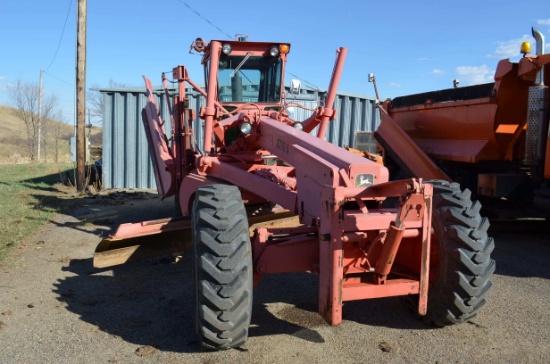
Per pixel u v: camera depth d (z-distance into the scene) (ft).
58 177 57.52
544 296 17.30
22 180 53.83
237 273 11.82
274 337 13.75
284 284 18.49
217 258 11.84
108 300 16.72
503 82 23.97
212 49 19.39
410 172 31.89
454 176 28.25
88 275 19.54
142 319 15.05
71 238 25.79
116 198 41.29
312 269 13.12
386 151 34.19
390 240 11.61
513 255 23.06
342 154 13.20
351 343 13.38
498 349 13.09
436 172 29.25
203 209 12.48
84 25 44.68
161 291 17.69
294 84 20.93
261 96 21.84
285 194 15.44
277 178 17.61
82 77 44.86
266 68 21.74
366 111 55.36
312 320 14.99
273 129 16.85
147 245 18.45
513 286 18.44
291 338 13.69
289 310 15.83
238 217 12.36
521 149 26.07
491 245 13.44
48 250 23.22
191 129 22.91
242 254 11.96
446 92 28.73
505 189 24.95
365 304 16.34
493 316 15.39
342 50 19.29
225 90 21.43
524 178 25.13
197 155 21.57
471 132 26.73
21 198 39.17
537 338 13.79
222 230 12.04
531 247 24.66
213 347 12.34
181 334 13.94
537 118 23.07
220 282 11.72
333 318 11.69
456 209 13.41
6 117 260.01
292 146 15.06
